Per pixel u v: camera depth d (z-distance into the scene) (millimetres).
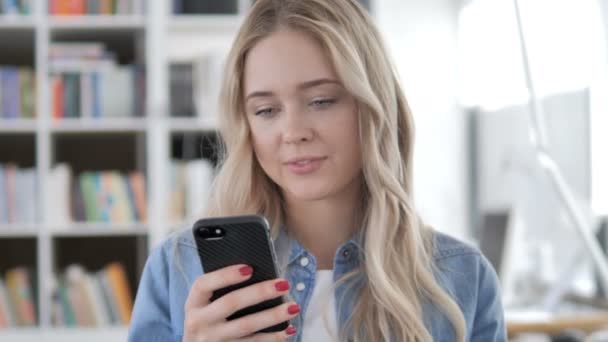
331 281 1200
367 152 1138
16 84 3691
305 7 1127
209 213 1261
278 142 1112
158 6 3693
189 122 3713
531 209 4383
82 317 3643
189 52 3883
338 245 1220
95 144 4004
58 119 3686
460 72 5035
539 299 3564
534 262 3832
